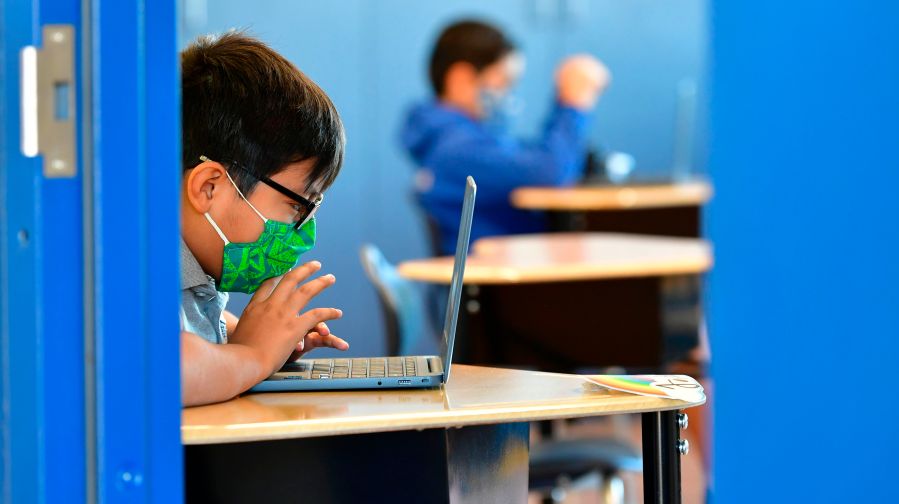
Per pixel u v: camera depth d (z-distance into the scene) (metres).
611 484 3.04
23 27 1.29
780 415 1.71
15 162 1.29
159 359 1.32
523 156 5.34
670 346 4.07
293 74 1.82
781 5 1.65
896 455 1.67
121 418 1.31
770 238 1.70
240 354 1.65
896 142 1.62
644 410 1.53
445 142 5.29
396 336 3.64
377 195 6.88
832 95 1.64
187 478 1.54
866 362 1.67
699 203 5.54
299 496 1.54
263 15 6.60
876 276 1.65
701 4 6.93
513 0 7.02
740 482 1.74
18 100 1.29
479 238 5.31
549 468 2.91
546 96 7.07
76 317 1.31
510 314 4.05
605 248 4.46
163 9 1.31
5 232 1.30
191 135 1.77
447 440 1.52
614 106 7.02
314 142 1.78
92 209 1.30
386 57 6.86
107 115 1.30
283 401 1.61
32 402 1.30
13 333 1.30
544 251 4.37
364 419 1.43
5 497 1.31
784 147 1.67
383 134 6.88
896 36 1.60
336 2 6.75
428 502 1.53
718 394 1.76
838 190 1.65
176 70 1.32
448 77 5.36
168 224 1.32
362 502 1.54
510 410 1.48
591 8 7.01
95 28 1.29
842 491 1.69
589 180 6.23
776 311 1.71
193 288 1.81
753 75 1.68
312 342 2.00
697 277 4.10
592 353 4.08
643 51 6.99
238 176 1.77
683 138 6.84
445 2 6.92
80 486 1.31
